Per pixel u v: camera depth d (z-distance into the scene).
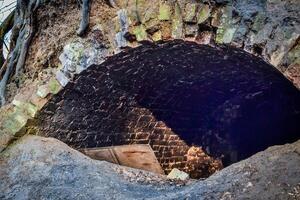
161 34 3.08
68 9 3.80
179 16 2.99
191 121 6.09
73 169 3.16
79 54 3.63
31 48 4.09
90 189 2.86
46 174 3.22
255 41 2.56
